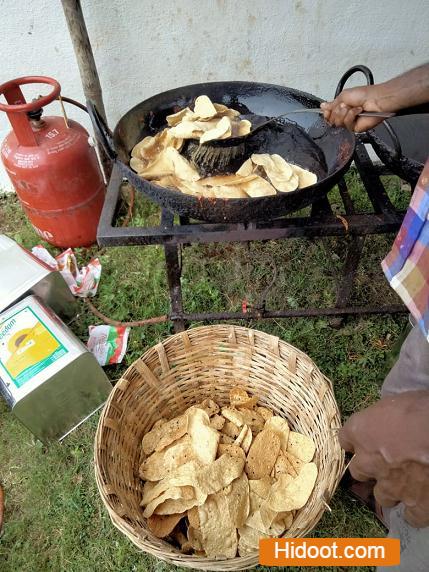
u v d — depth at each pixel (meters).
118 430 1.27
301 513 1.18
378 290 1.95
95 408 1.58
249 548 1.16
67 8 1.71
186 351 1.42
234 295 1.94
